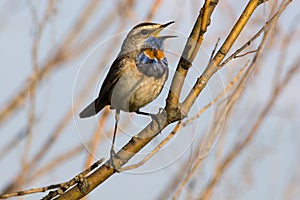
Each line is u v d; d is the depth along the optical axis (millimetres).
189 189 8477
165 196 8672
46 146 8188
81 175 6730
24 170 7965
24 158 8039
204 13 6367
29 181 7980
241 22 6531
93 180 6789
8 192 7859
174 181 8766
